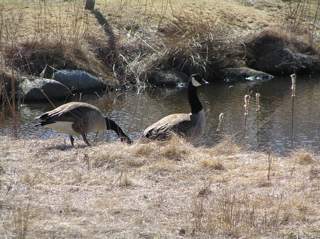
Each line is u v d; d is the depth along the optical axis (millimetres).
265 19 68062
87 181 17156
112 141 26438
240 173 18266
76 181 17156
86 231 12352
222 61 56781
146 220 13414
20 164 19094
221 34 57375
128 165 19031
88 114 22781
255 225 13188
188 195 15820
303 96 45031
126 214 13867
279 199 15266
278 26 64812
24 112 38562
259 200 15250
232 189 16438
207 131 31750
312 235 12508
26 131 31062
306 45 61750
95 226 12758
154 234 12320
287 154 26578
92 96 45750
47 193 15609
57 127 22141
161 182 17281
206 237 12344
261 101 42781
